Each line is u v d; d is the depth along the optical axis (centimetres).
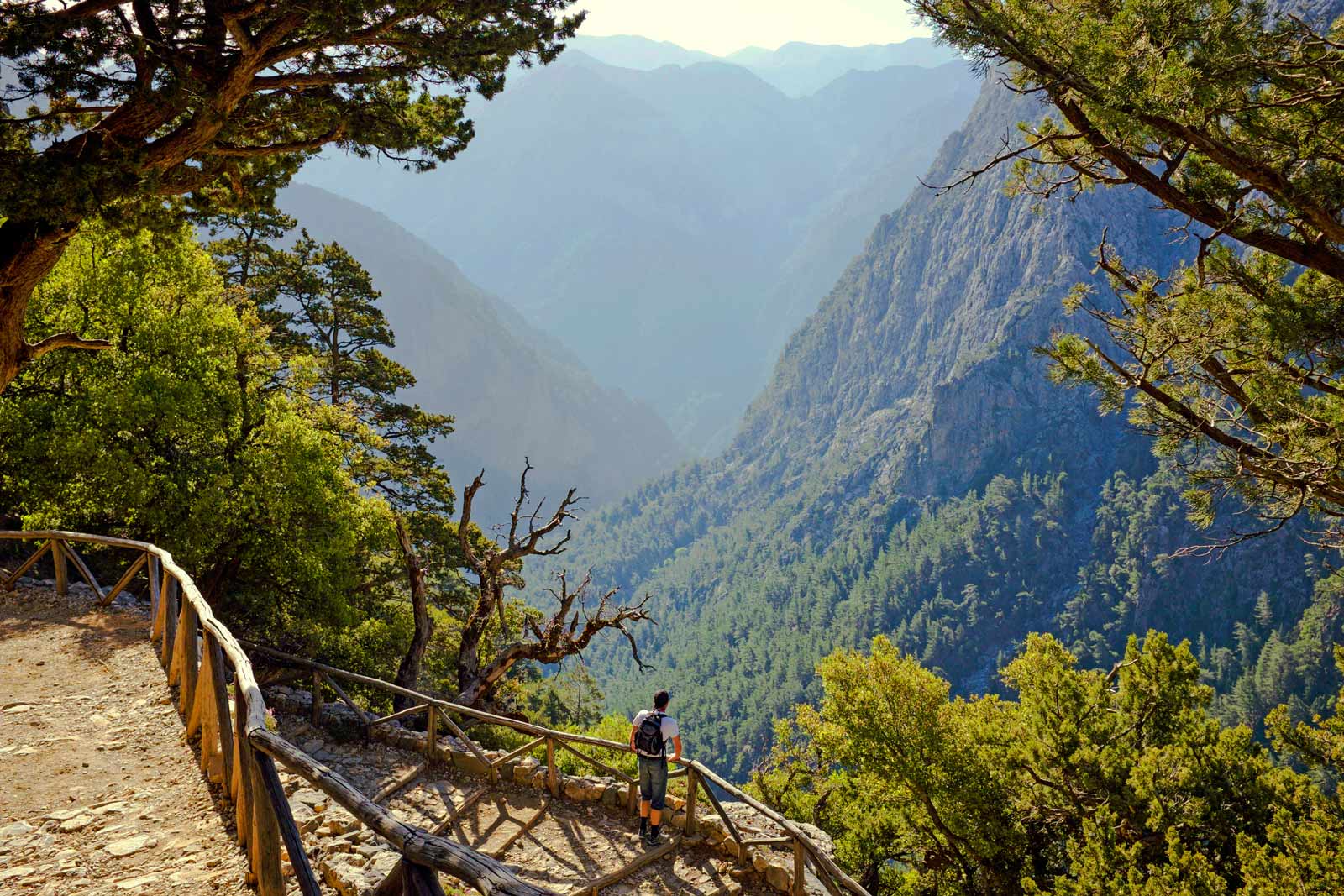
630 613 1812
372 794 1180
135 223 1184
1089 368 1158
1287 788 1925
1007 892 2305
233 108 1086
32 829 584
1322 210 912
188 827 588
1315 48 850
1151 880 1577
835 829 3036
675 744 1088
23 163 937
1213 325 1042
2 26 895
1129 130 920
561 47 1154
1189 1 850
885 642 2370
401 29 1062
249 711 495
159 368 1711
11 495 1795
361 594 2750
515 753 1219
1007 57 963
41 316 1739
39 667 917
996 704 2584
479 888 270
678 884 1013
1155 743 2230
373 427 3497
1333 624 13525
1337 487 1006
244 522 1800
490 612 1859
